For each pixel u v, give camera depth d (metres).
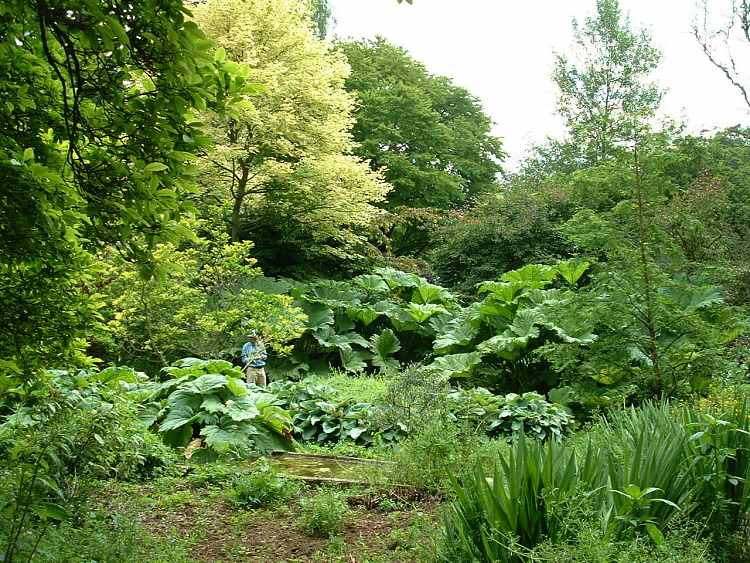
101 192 3.39
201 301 12.16
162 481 5.82
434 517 4.89
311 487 6.00
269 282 16.56
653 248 8.27
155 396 7.85
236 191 16.84
